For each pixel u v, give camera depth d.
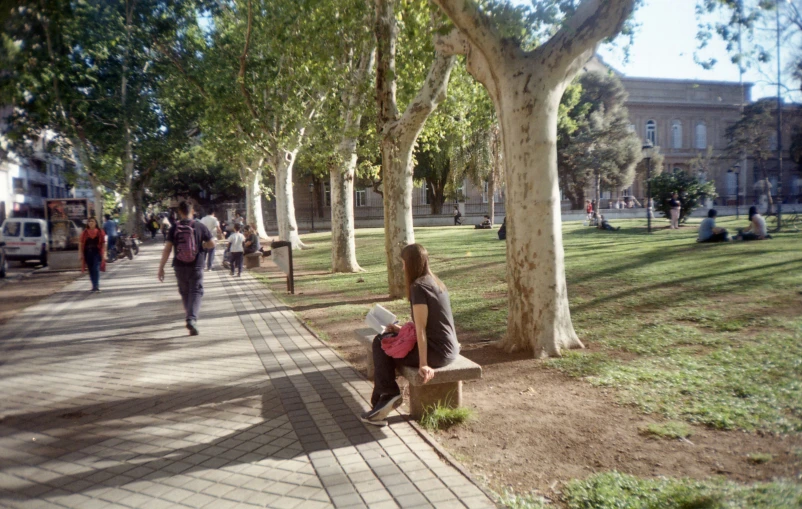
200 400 5.82
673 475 3.83
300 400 5.66
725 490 3.44
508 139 6.91
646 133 62.12
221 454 4.45
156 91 28.66
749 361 6.05
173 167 52.12
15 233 25.03
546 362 6.61
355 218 59.19
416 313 4.88
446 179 48.09
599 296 10.32
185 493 3.83
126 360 7.67
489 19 6.52
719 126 62.41
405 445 4.46
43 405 5.81
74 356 7.97
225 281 17.64
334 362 7.19
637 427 4.66
